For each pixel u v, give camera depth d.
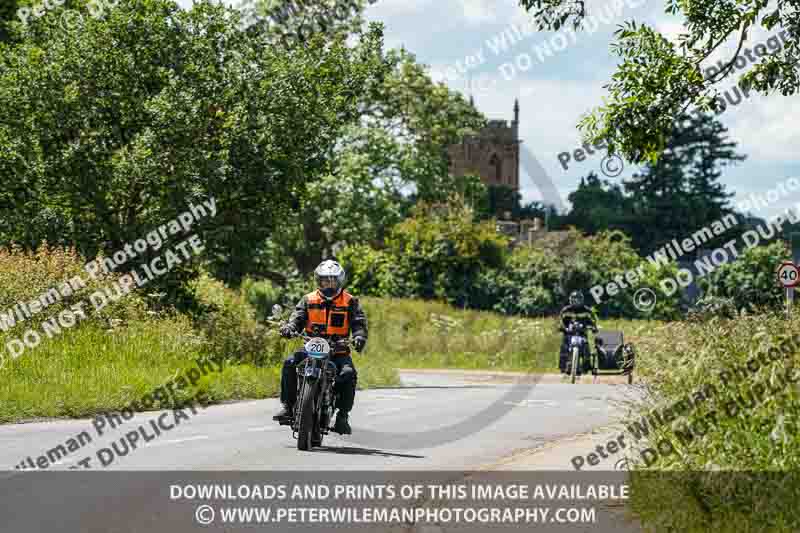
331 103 73.06
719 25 30.03
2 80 66.25
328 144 72.06
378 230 137.88
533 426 38.41
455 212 135.88
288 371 29.30
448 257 131.25
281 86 68.94
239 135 66.44
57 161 65.38
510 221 180.25
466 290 131.38
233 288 75.69
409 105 144.00
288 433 33.19
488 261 133.62
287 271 135.12
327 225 135.50
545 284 131.25
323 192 133.12
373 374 64.38
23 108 66.00
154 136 64.31
